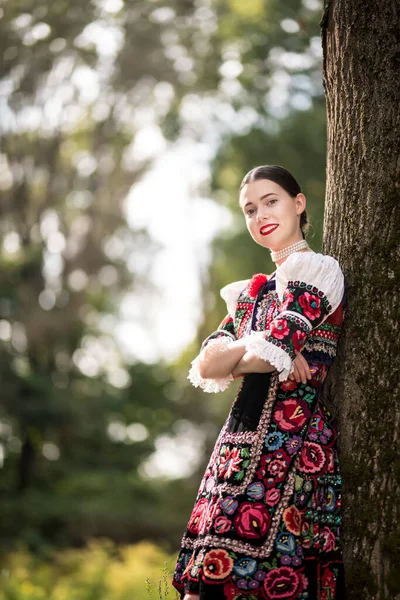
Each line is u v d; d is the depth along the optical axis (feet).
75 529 51.37
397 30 10.18
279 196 10.14
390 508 9.43
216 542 9.00
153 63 47.09
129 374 69.21
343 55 10.47
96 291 65.21
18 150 58.23
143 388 68.54
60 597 33.09
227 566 8.91
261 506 9.05
